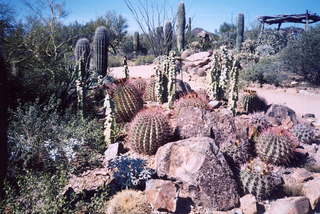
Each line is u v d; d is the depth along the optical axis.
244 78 13.70
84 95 5.56
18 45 7.82
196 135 4.58
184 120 4.77
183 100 5.66
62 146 4.27
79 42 8.96
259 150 4.59
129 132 4.68
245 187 3.80
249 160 4.34
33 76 6.26
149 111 4.66
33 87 6.08
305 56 13.90
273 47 22.00
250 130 4.86
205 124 4.65
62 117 5.32
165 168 3.88
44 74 6.59
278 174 3.98
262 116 5.64
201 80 11.91
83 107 5.55
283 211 3.51
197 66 12.96
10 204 2.92
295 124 6.42
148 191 3.43
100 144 4.80
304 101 10.27
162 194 3.37
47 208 2.88
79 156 4.41
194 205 3.59
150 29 10.99
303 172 4.36
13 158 3.90
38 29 9.91
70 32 14.80
